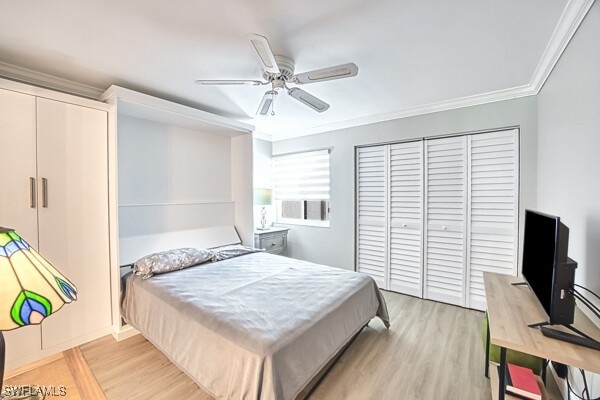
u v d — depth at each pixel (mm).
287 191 4363
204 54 1864
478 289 2836
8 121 1800
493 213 2734
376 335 2340
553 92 1945
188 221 3137
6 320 702
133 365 1912
